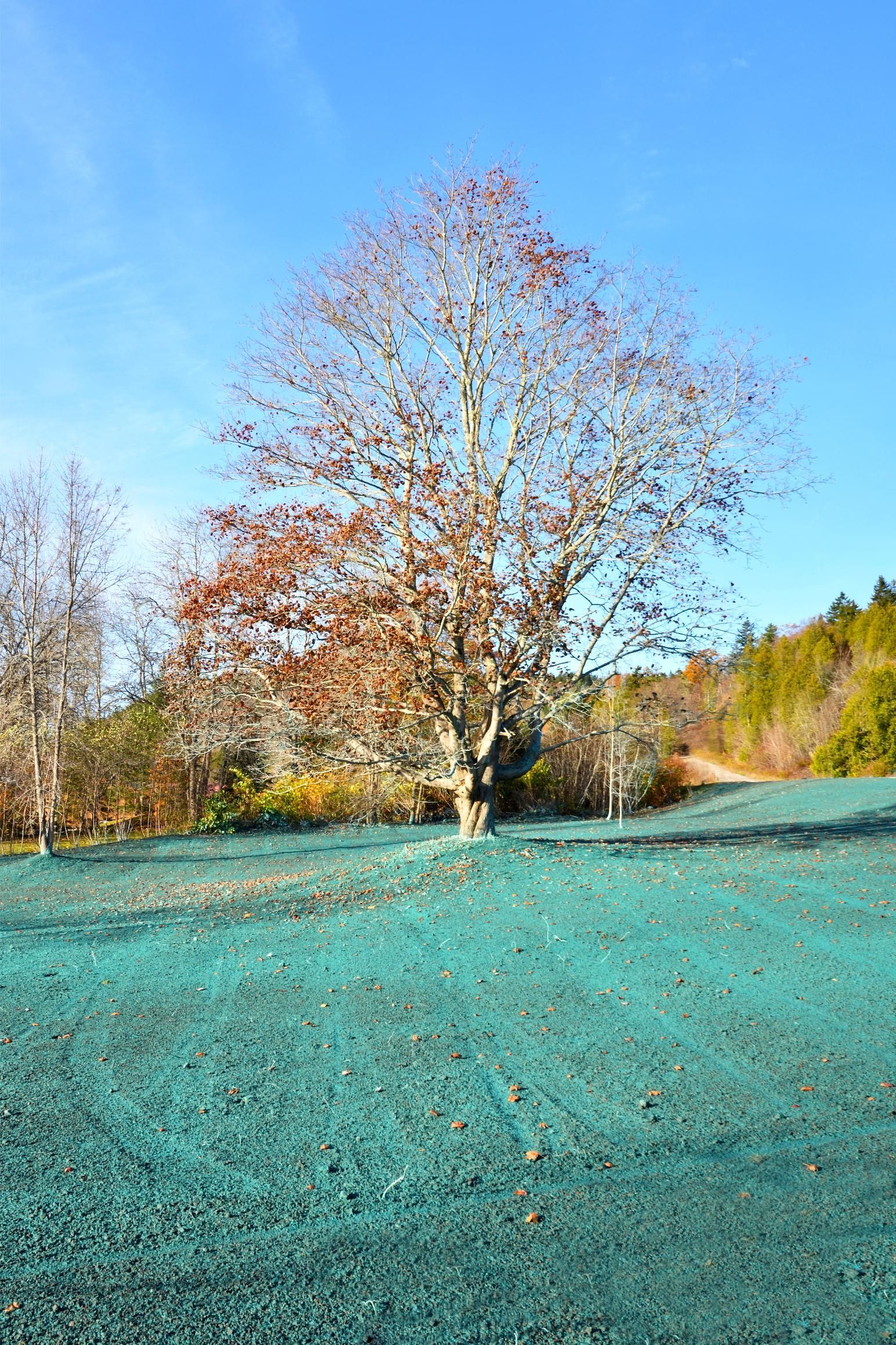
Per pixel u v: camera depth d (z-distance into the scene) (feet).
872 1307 11.03
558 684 45.78
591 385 44.24
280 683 44.24
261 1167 14.98
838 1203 13.44
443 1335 10.76
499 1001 23.54
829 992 23.38
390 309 46.06
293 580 40.98
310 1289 11.66
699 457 43.11
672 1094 17.57
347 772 52.70
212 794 82.53
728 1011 22.18
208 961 29.19
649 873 37.93
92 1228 13.14
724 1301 11.25
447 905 34.32
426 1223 13.15
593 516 43.86
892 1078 18.02
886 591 200.13
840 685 161.58
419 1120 16.65
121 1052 20.81
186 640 45.37
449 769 46.68
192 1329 10.91
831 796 81.35
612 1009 22.63
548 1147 15.48
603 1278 11.80
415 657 40.83
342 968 27.30
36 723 64.13
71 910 42.47
